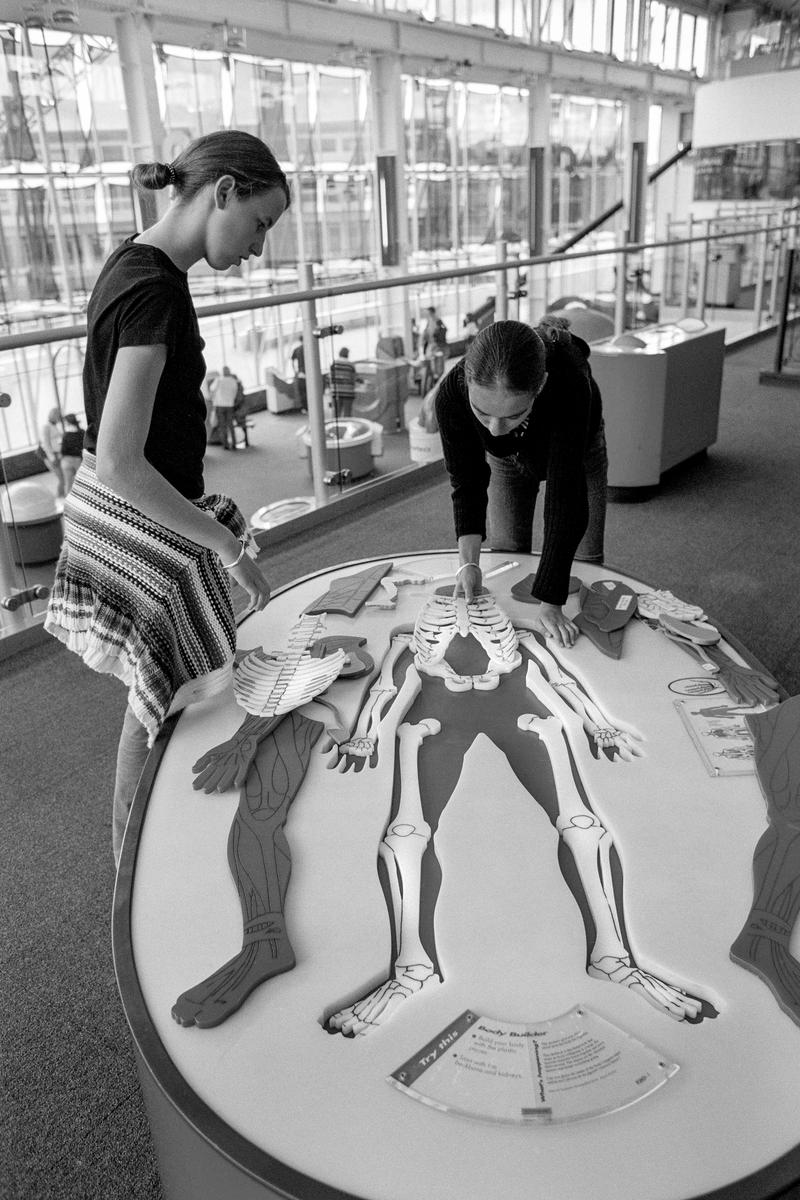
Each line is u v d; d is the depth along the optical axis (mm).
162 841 1135
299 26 8094
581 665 1519
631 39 12516
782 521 3900
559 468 1640
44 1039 1531
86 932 1765
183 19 7305
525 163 11406
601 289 6855
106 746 2400
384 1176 733
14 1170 1318
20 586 3033
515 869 1064
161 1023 877
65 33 6742
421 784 1243
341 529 4055
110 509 1413
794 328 6871
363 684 1489
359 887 1048
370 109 9250
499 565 1963
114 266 1271
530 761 1288
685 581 3316
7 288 7160
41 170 7016
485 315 5199
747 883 1033
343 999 904
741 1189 715
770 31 14164
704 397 4527
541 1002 892
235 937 980
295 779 1237
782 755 1238
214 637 1489
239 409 4340
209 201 1273
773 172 8828
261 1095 802
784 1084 801
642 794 1186
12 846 2018
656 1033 855
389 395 4465
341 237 9469
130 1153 1337
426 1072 818
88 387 1354
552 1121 771
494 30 10141
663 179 14359
